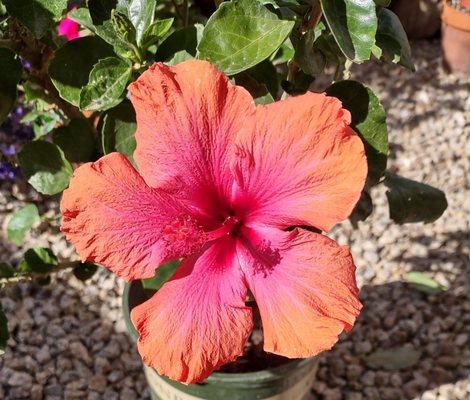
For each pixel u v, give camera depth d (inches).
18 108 25.1
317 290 10.3
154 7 11.9
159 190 11.1
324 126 9.9
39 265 16.0
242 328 10.9
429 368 21.3
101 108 11.9
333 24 10.2
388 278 23.9
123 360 21.7
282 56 14.1
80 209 10.8
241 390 14.6
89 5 12.0
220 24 11.1
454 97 30.8
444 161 28.1
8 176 24.9
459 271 23.9
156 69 10.4
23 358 21.7
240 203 11.3
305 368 15.4
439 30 33.5
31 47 13.7
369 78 31.4
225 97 10.5
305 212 10.5
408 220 15.6
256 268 10.9
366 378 21.2
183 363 10.7
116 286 23.6
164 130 10.8
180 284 11.2
